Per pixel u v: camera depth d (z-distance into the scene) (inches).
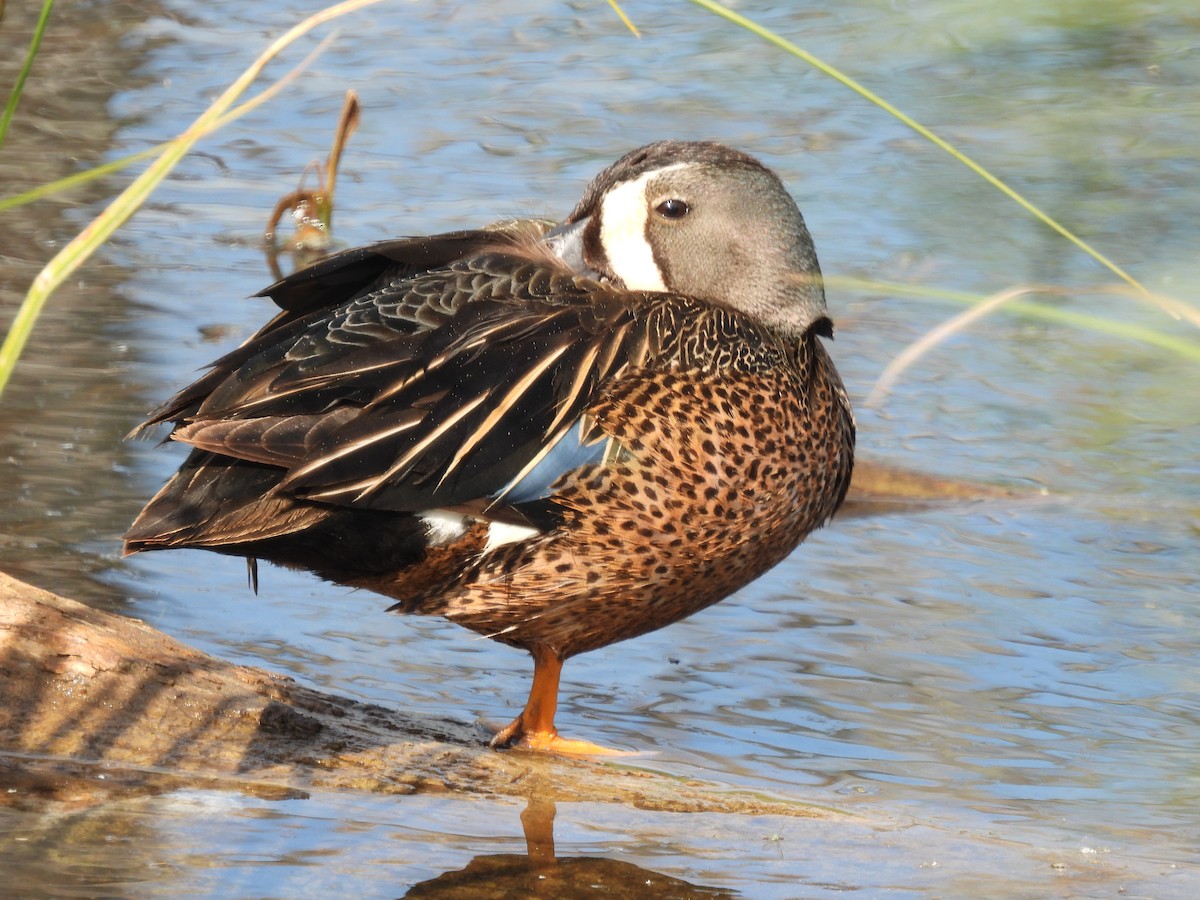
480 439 291.4
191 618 364.8
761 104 721.6
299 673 343.3
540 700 322.0
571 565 303.7
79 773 285.7
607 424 300.8
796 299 337.1
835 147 670.5
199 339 517.0
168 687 306.7
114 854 257.1
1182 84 465.7
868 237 586.2
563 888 258.1
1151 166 442.0
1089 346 497.4
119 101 727.7
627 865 267.0
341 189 648.4
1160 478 443.2
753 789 301.3
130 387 478.0
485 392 294.7
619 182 347.6
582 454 298.7
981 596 390.6
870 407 489.4
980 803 298.0
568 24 839.1
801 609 384.8
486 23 842.2
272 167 677.3
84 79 746.2
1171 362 458.9
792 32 770.2
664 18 836.0
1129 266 452.8
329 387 288.7
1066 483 444.1
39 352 499.5
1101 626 374.6
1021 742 323.9
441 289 312.7
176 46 796.6
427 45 811.4
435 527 295.6
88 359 496.1
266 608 374.9
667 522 304.0
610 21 834.8
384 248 328.8
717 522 308.3
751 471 309.7
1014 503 436.8
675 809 290.2
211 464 286.0
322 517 285.1
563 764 309.3
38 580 371.2
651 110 719.7
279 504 282.2
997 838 281.4
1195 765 313.3
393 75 770.2
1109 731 328.5
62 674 301.9
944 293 189.6
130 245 597.6
